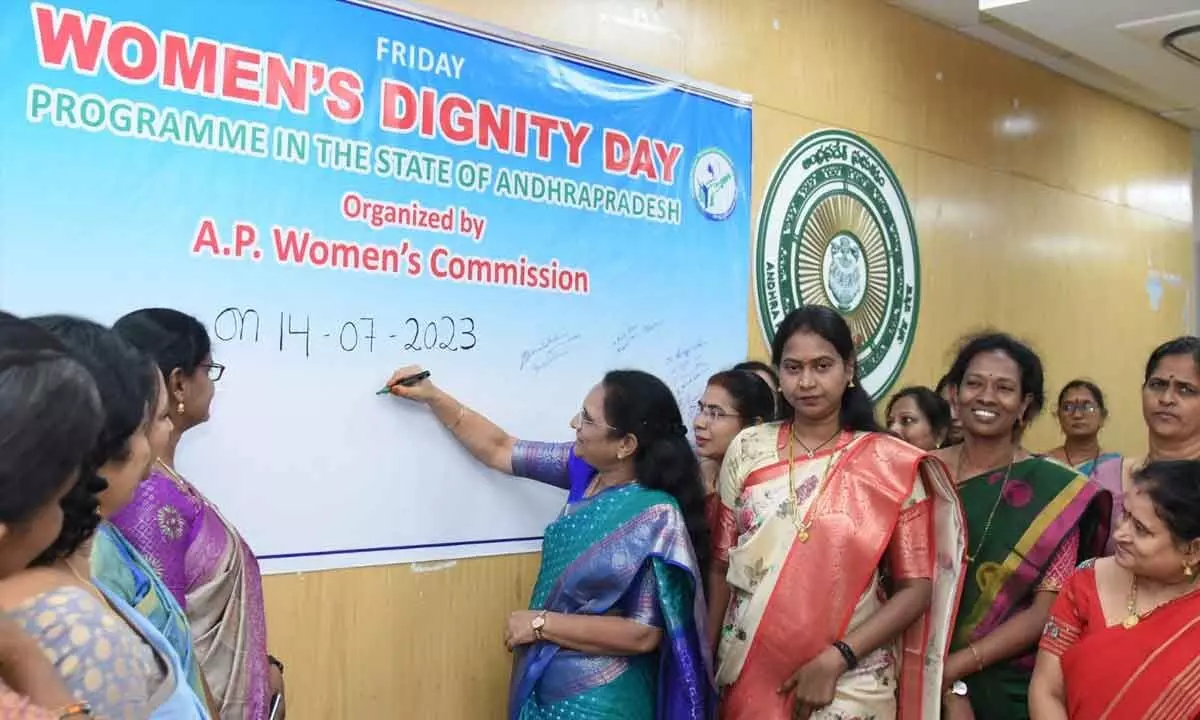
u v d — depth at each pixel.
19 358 0.96
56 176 1.95
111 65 2.01
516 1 2.68
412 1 2.45
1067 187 4.98
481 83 2.59
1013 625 2.24
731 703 2.16
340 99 2.33
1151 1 3.92
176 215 2.09
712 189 3.19
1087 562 2.09
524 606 2.68
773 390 2.78
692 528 2.19
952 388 2.51
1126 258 5.45
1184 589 1.91
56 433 0.95
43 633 0.97
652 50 3.04
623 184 2.92
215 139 2.14
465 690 2.56
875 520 2.10
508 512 2.63
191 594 1.64
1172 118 5.82
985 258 4.43
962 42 4.32
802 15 3.57
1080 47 4.46
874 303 3.85
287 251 2.24
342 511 2.32
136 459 1.19
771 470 2.21
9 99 1.89
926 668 2.16
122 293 2.02
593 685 2.08
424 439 2.47
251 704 1.71
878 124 3.89
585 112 2.82
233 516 2.16
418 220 2.46
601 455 2.20
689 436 3.07
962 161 4.31
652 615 2.10
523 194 2.67
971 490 2.38
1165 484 1.88
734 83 3.30
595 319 2.84
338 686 2.32
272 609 2.22
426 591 2.48
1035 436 4.70
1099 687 1.92
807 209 3.56
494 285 2.60
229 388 2.15
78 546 1.10
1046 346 4.80
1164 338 5.78
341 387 2.32
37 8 1.92
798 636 2.08
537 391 2.69
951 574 2.17
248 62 2.19
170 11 2.08
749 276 3.31
